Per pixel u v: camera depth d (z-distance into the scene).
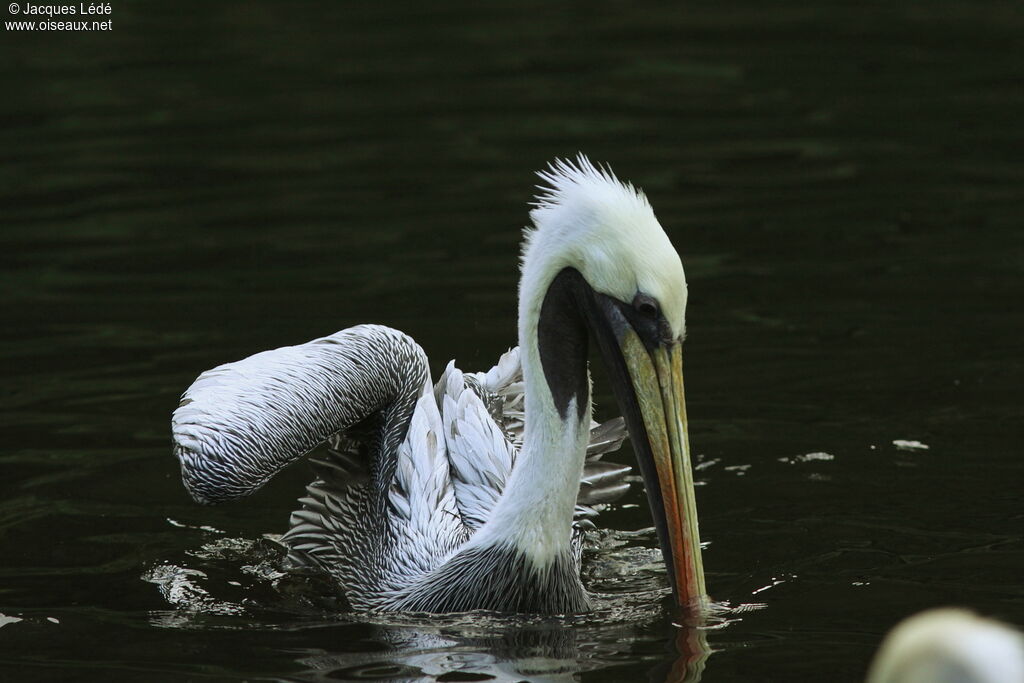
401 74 25.19
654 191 18.95
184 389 13.13
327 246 17.16
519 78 24.77
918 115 22.14
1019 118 21.78
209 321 14.77
